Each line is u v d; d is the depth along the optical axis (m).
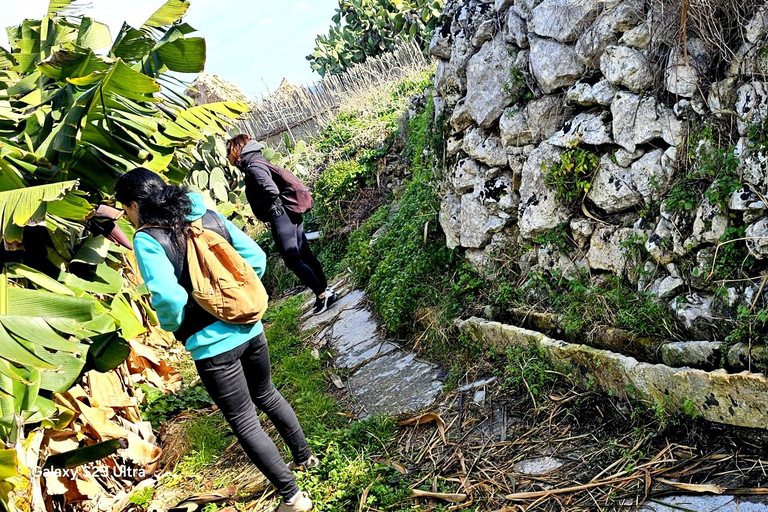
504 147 4.42
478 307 4.56
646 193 3.50
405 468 3.59
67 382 3.12
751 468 2.71
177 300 3.06
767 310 2.79
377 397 4.57
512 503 3.06
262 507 3.66
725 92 3.10
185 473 4.30
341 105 12.79
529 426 3.60
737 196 2.98
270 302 8.64
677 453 2.98
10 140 3.62
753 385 2.69
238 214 9.85
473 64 4.53
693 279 3.20
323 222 9.43
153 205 3.13
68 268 3.82
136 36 3.92
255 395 3.58
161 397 5.45
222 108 4.55
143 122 3.67
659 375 3.08
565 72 3.92
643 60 3.46
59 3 4.25
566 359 3.67
